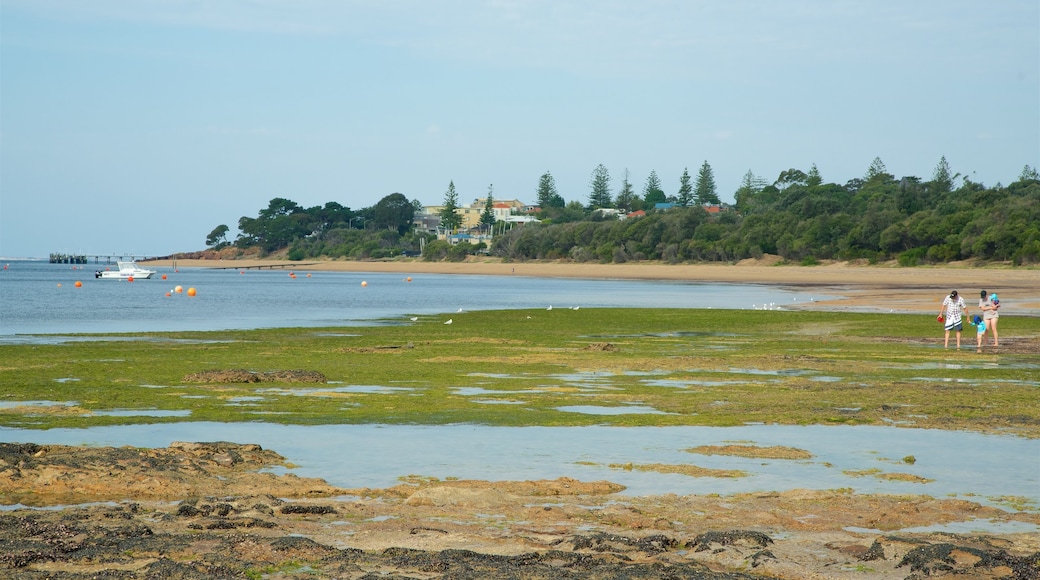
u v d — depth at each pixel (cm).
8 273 19388
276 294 9319
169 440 1656
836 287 10244
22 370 2670
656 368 2831
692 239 17788
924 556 963
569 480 1345
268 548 986
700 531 1102
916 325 4697
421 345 3588
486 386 2408
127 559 951
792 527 1124
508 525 1120
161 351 3284
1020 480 1384
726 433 1758
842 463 1501
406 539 1049
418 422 1855
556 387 2389
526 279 14638
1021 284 10138
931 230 14138
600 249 18550
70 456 1391
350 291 10144
